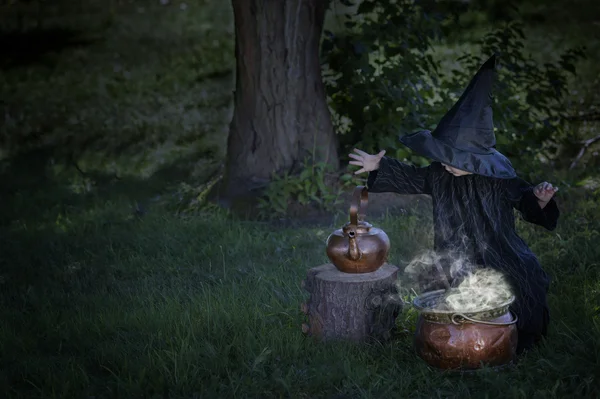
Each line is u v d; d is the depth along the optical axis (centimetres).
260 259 649
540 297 452
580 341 454
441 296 449
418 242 662
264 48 782
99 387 436
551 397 398
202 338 487
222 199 793
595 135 963
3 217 802
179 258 657
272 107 789
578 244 624
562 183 782
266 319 513
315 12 795
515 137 822
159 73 1412
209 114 1198
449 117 445
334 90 847
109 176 953
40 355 480
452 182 461
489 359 425
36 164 1010
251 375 439
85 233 747
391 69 843
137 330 511
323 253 652
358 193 470
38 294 589
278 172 793
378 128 812
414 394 415
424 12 850
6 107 1255
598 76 1195
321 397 417
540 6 1560
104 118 1195
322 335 473
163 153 1041
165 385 431
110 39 1616
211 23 1698
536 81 865
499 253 454
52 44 1588
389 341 472
